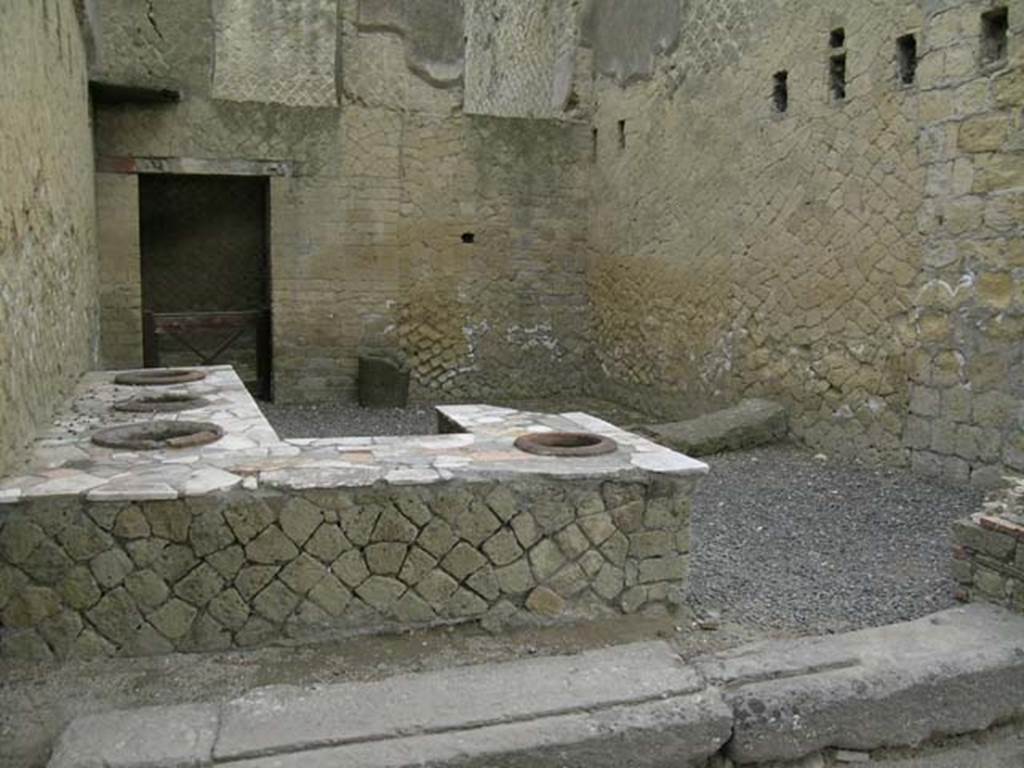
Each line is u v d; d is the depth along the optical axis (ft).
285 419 27.91
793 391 22.68
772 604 12.44
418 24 30.55
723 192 25.22
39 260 14.46
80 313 20.67
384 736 8.25
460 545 11.03
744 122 24.22
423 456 11.85
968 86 17.57
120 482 10.43
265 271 31.42
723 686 9.23
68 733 8.11
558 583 11.39
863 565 14.05
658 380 28.99
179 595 10.35
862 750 9.40
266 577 10.53
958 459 18.19
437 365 31.96
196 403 15.99
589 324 33.32
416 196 31.12
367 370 30.37
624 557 11.59
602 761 8.49
